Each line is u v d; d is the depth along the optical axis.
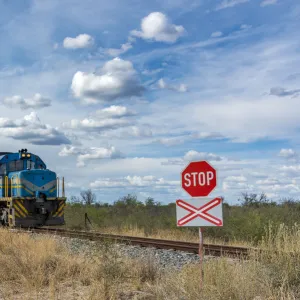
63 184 23.00
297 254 8.92
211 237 19.83
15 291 8.28
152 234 20.97
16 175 22.22
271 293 7.34
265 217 18.98
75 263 10.17
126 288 8.43
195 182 7.52
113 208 34.59
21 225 21.61
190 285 7.62
